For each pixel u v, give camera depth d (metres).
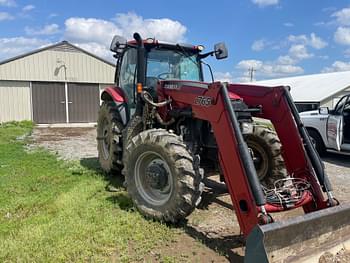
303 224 2.59
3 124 15.98
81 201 4.41
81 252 3.04
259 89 3.99
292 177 3.54
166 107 4.31
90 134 13.75
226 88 3.30
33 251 3.04
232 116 3.13
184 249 3.18
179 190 3.47
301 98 24.45
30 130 14.90
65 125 17.66
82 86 18.30
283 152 3.71
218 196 4.85
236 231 3.63
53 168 6.57
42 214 3.98
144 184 3.97
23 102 17.00
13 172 6.19
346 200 4.89
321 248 2.73
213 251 3.16
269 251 2.44
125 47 5.37
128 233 3.43
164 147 3.62
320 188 3.23
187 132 4.18
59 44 17.53
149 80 4.91
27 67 16.97
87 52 18.19
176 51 5.17
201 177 3.57
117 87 5.79
